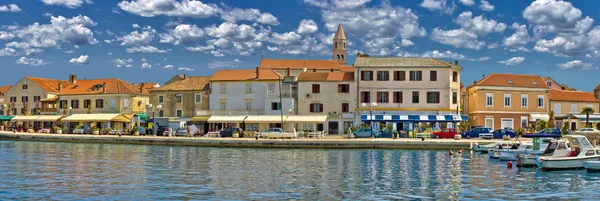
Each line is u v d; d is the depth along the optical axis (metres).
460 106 97.06
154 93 104.75
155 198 32.50
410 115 84.50
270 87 97.12
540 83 93.25
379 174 43.03
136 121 102.56
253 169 45.88
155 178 40.31
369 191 35.19
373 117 83.56
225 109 98.19
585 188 36.72
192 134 84.25
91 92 110.81
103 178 40.19
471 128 85.88
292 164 49.81
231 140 71.19
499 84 90.75
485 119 89.94
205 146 72.12
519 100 91.31
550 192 35.19
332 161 52.62
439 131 77.94
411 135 78.19
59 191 34.53
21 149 66.38
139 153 61.16
